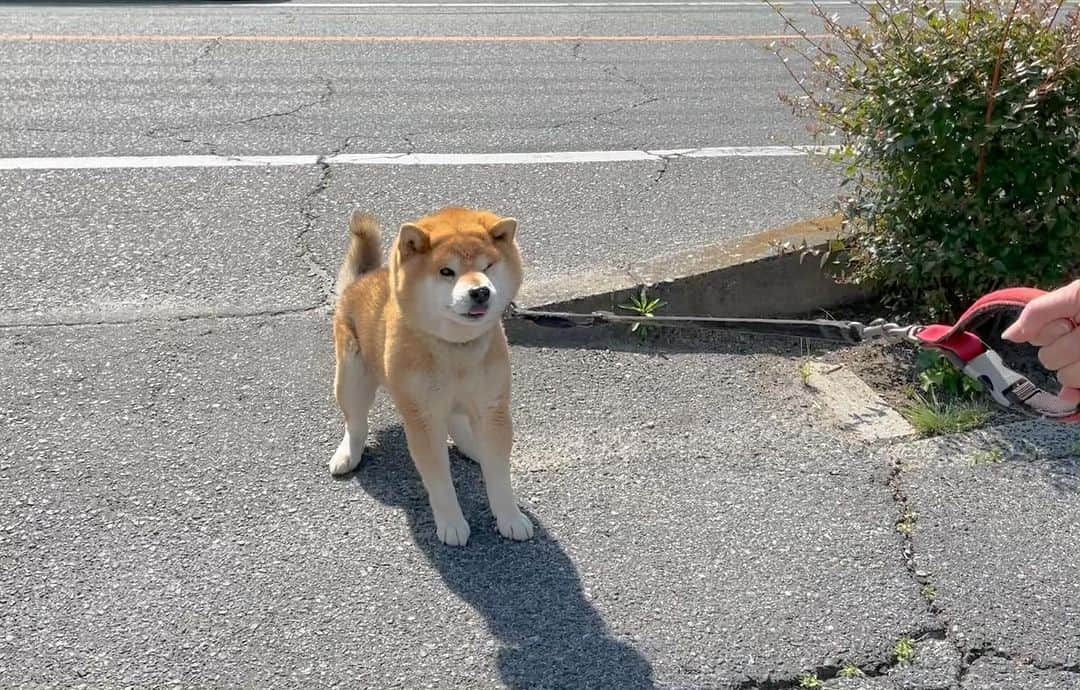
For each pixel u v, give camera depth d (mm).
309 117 3719
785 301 2594
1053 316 966
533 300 2416
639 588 1700
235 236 2818
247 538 1799
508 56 4625
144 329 2387
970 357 1180
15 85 3988
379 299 1847
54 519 1825
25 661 1545
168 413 2121
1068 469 1970
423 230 1658
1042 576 1729
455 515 1807
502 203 3059
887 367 2318
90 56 4441
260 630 1608
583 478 1965
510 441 1805
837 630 1622
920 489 1931
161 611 1639
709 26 5297
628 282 2484
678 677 1540
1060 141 2215
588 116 3820
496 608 1659
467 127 3670
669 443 2070
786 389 2262
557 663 1559
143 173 3180
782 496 1915
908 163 2299
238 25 5117
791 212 3018
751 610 1657
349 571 1729
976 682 1542
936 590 1701
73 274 2604
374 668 1548
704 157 3430
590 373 2309
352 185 3148
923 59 2262
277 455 2014
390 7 5699
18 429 2055
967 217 2307
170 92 3951
